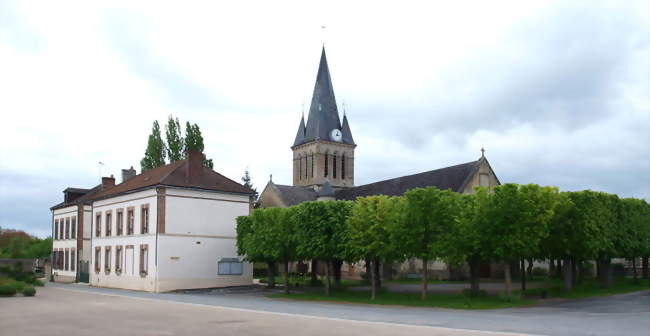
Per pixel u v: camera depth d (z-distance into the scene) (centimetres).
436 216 3027
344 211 3534
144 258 4222
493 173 5441
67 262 5750
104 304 2811
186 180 4294
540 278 5134
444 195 3125
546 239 3269
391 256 3184
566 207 3189
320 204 3559
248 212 4584
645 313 2334
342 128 8194
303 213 3584
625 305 2694
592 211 3300
